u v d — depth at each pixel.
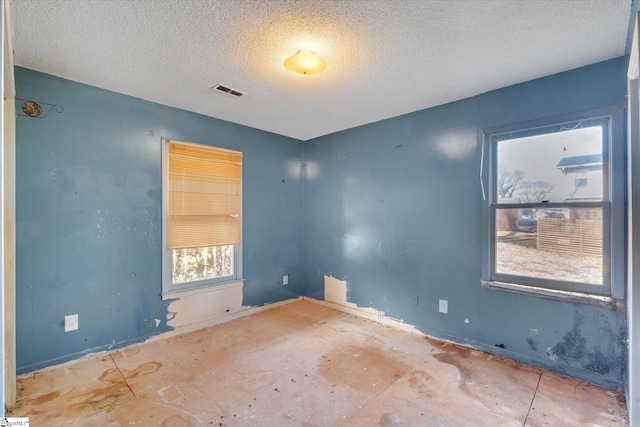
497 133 2.64
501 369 2.41
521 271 2.54
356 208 3.71
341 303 3.88
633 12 1.66
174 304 3.09
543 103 2.41
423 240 3.11
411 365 2.49
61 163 2.46
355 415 1.89
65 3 1.58
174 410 1.93
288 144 4.18
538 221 2.46
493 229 2.68
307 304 4.16
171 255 3.10
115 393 2.10
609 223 2.16
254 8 1.64
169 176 3.05
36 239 2.36
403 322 3.26
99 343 2.65
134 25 1.77
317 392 2.12
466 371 2.39
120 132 2.75
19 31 1.82
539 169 2.46
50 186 2.42
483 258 2.70
